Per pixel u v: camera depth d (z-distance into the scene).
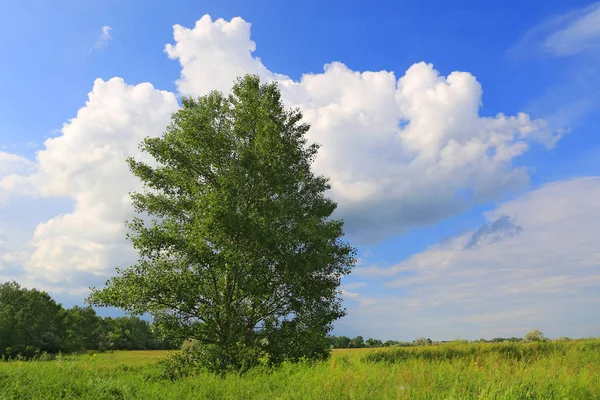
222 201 17.72
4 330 75.44
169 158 20.02
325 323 19.55
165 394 11.16
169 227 18.83
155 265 18.45
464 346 18.73
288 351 18.19
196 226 18.33
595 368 10.60
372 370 10.62
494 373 9.71
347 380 9.25
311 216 21.58
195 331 17.97
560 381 8.30
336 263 20.94
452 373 9.71
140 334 106.69
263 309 19.75
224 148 20.47
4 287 83.62
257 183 20.11
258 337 18.94
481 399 7.08
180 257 18.80
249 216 17.95
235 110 21.64
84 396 10.84
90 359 16.80
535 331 24.48
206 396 10.76
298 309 19.58
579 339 18.84
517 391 7.41
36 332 81.75
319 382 9.32
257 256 18.64
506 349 17.56
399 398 7.39
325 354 19.27
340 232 21.45
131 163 20.28
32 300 84.00
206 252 17.80
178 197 20.58
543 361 12.19
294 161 22.38
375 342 55.50
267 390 10.20
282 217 19.78
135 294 17.56
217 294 18.69
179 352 18.08
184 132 20.25
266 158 20.02
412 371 10.16
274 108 21.81
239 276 17.48
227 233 17.80
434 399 7.36
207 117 20.81
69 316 99.44
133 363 17.89
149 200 20.30
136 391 11.54
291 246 19.02
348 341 56.47
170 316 18.02
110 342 100.00
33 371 12.98
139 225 18.88
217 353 16.97
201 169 20.58
